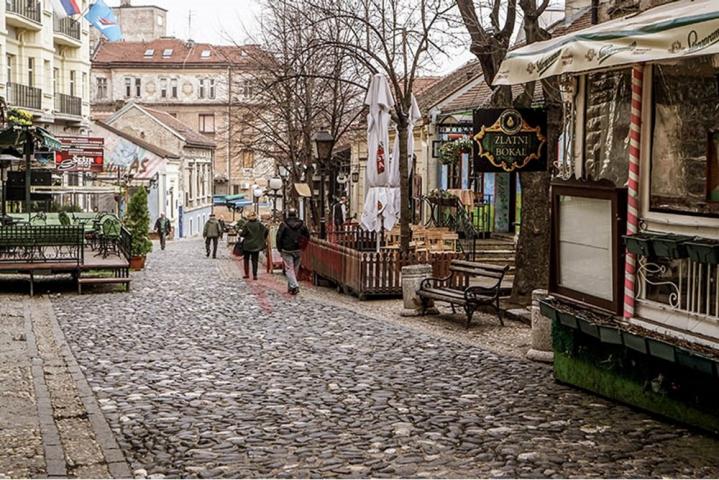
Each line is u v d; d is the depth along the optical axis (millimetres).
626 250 9305
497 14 17094
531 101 15859
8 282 23750
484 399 10047
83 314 17703
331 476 7344
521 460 7688
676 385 8695
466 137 28422
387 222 23484
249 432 8734
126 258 23078
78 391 10578
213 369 11945
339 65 30188
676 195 8852
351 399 10125
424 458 7816
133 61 93625
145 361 12539
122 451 8109
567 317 9977
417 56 21766
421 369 11852
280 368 11992
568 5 24750
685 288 8555
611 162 10289
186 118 94062
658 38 7598
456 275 19422
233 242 50562
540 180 16906
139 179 57562
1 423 9000
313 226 32969
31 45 42625
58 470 7465
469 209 26703
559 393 10266
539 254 17109
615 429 8633
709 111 8414
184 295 21375
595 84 10625
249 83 41781
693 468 7402
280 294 21859
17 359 12555
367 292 20438
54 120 45156
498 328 15500
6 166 29172
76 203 45750
